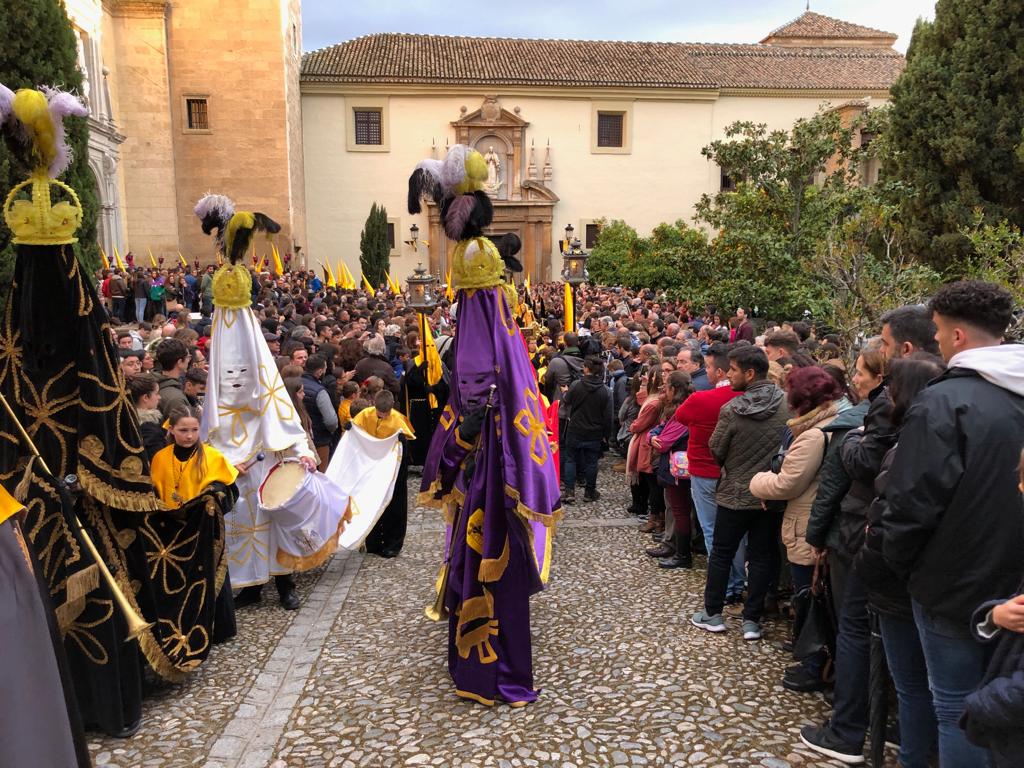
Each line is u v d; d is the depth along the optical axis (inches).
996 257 335.3
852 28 1696.6
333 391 327.6
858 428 137.8
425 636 196.7
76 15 891.4
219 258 219.3
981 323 110.0
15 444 133.6
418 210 174.9
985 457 100.3
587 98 1406.3
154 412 194.2
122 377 158.2
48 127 142.3
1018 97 504.1
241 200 1194.0
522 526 163.0
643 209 1440.7
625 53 1503.4
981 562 101.6
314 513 218.1
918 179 532.7
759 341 339.9
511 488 157.8
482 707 159.9
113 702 149.2
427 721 155.2
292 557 216.7
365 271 1286.9
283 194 1200.8
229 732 152.7
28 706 92.4
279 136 1194.6
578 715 155.1
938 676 108.7
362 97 1353.3
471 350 170.1
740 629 193.2
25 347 148.5
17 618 92.5
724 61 1509.6
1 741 90.4
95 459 151.6
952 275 504.1
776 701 157.9
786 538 166.4
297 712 159.9
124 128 1128.8
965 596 103.0
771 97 1448.1
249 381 215.5
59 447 150.7
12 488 131.8
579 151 1417.3
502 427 161.6
